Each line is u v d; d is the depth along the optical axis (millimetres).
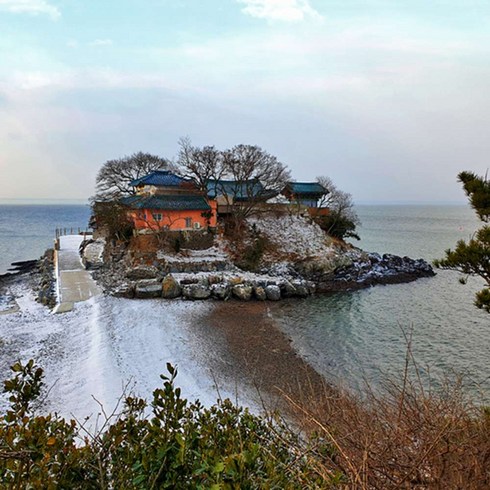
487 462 2781
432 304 25062
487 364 15484
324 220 41031
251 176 38125
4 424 2824
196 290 24531
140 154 44969
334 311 23422
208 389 13078
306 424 4078
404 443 3076
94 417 10664
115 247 32562
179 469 2561
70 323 18641
